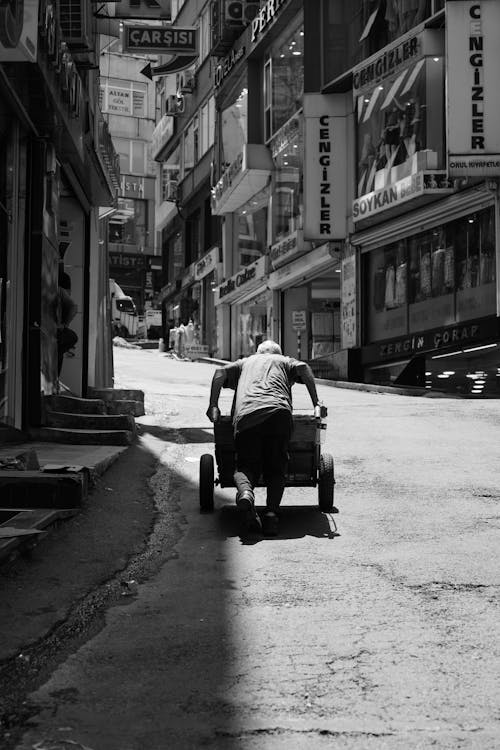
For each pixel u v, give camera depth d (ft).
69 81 38.52
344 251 99.81
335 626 14.89
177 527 23.58
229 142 139.54
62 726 11.02
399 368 91.25
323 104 99.40
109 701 11.80
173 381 86.02
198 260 164.76
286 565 19.17
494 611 15.66
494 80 75.66
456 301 83.30
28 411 37.73
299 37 111.86
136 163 237.04
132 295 238.07
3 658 13.35
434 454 35.55
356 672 12.75
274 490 22.84
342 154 99.04
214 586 17.58
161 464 33.76
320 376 104.63
